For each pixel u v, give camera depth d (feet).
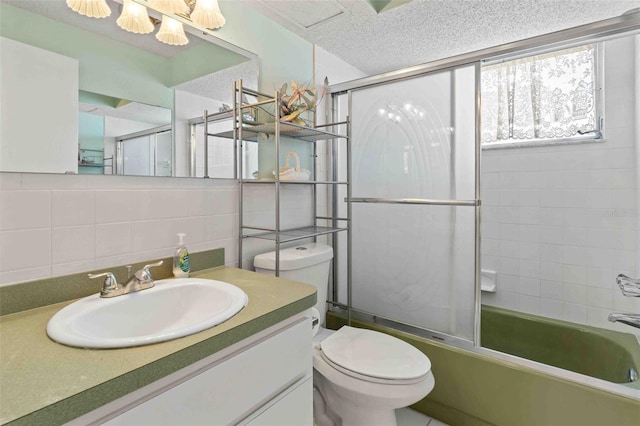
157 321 3.27
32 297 2.97
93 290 3.37
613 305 6.31
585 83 6.41
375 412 4.27
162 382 2.13
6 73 2.86
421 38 6.53
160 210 4.03
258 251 5.46
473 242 5.41
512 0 5.22
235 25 5.01
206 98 4.54
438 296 5.81
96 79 3.44
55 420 1.63
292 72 6.14
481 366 4.98
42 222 3.09
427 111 5.81
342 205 7.18
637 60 5.87
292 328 3.13
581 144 6.55
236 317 2.72
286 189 6.13
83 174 3.35
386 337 4.98
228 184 4.89
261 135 5.49
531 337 6.79
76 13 3.29
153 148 3.94
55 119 3.15
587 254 6.56
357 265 6.83
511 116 7.16
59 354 2.12
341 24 5.93
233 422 2.54
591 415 4.19
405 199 6.10
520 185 7.25
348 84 6.68
